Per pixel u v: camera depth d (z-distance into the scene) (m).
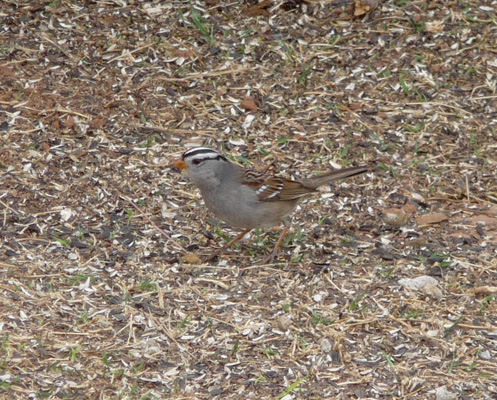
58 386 8.59
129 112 13.45
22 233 11.09
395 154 13.26
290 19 15.26
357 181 12.72
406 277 10.73
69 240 11.07
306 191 10.85
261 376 8.95
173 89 13.97
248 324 9.71
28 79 13.75
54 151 12.55
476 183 12.88
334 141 13.37
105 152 12.66
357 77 14.51
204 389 8.73
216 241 11.41
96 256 10.79
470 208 12.39
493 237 11.73
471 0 15.68
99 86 13.80
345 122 13.72
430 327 9.84
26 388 8.53
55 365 8.88
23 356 8.95
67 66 14.06
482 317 10.08
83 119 13.18
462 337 9.71
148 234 11.36
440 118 13.91
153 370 8.95
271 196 10.62
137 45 14.53
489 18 15.52
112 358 9.06
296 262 10.95
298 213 12.06
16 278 10.19
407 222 11.97
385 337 9.66
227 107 13.80
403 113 13.95
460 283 10.68
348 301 10.21
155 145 12.93
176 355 9.19
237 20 15.18
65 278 10.27
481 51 15.05
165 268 10.69
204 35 14.84
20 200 11.66
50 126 13.01
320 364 9.19
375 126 13.70
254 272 10.72
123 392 8.59
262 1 15.38
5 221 11.27
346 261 11.02
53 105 13.34
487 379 9.08
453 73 14.70
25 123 12.98
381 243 11.48
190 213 11.86
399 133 13.62
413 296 10.34
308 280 10.59
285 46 14.81
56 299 9.88
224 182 10.59
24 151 12.48
